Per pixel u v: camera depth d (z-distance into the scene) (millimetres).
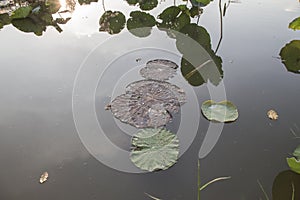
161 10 3826
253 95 2209
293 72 2447
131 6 3990
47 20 3590
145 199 1552
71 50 2846
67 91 2291
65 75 2471
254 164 1707
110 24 3400
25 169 1707
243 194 1555
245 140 1853
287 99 2162
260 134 1890
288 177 1630
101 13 3766
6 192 1578
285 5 3748
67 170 1702
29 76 2465
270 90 2252
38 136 1917
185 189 1593
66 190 1597
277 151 1777
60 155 1790
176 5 3943
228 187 1591
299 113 2033
